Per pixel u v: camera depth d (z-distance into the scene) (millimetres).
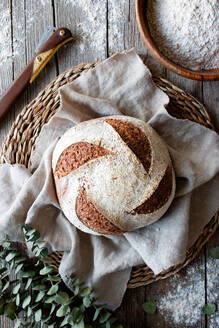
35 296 1005
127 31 1019
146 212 886
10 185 974
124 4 1017
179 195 937
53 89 989
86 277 963
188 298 1008
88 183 882
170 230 927
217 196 959
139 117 964
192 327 1006
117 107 964
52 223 959
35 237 929
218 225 993
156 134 917
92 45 1026
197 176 924
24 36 1042
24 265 999
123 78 966
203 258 1006
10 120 1049
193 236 958
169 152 932
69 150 897
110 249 965
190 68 956
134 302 1020
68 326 1000
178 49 938
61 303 923
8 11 1043
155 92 957
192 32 910
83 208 888
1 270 973
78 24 1028
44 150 979
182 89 997
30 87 1041
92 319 1011
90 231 922
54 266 997
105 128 894
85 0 1024
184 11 904
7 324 1043
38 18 1038
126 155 877
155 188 879
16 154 990
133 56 965
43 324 994
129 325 1017
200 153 944
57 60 1033
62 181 901
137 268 988
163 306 1012
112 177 875
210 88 1000
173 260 913
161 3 931
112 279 974
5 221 942
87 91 966
